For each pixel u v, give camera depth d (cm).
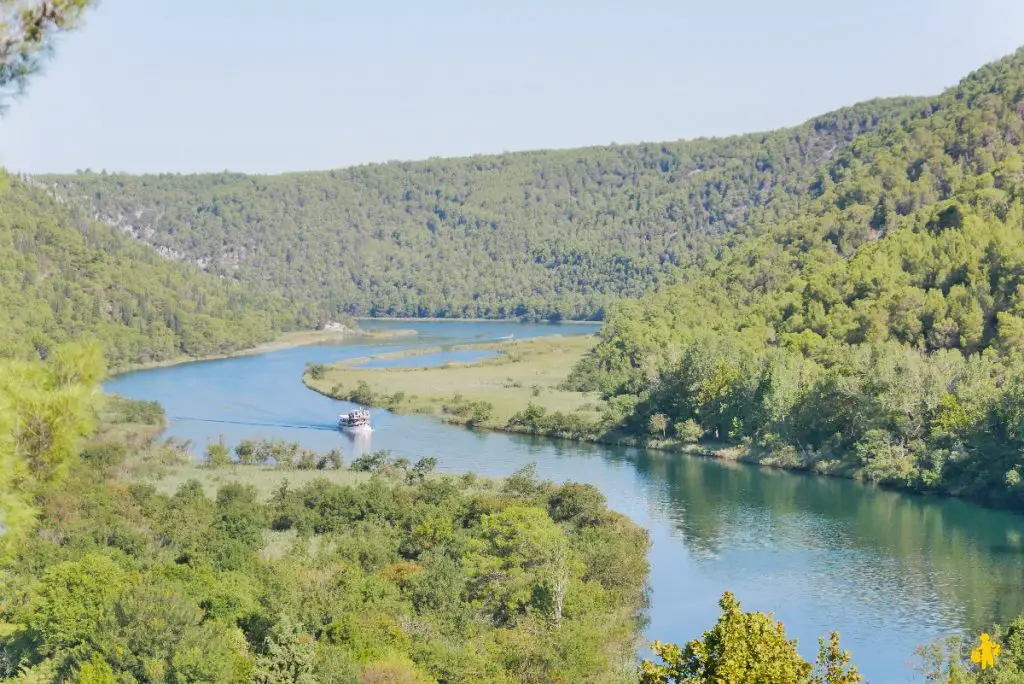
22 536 2333
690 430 17775
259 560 9031
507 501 11319
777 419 16950
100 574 7069
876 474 14775
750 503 13425
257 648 6888
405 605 7825
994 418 14650
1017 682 5812
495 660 6900
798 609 9131
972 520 12500
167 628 6272
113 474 13175
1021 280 19988
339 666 6088
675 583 9906
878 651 8094
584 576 9231
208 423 19862
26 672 6047
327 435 18638
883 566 10462
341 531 10738
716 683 3516
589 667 6975
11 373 2364
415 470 14212
